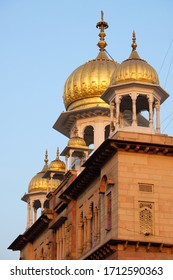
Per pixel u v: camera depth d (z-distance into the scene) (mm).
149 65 38812
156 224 33781
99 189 36938
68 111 52781
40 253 51688
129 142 34250
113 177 34688
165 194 34531
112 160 35125
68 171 44875
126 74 37969
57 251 46250
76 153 47219
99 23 56938
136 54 39906
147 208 33969
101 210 36312
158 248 33344
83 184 40250
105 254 34219
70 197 42688
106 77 52469
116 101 37781
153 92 37906
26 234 55156
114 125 38906
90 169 37906
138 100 40625
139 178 34344
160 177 34688
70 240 41594
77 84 53031
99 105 51812
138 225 33438
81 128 52594
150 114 37312
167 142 35250
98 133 51562
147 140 35031
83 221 40688
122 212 33438
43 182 58469
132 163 34500
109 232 34438
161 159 35031
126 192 33875
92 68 53156
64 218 44000
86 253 38938
